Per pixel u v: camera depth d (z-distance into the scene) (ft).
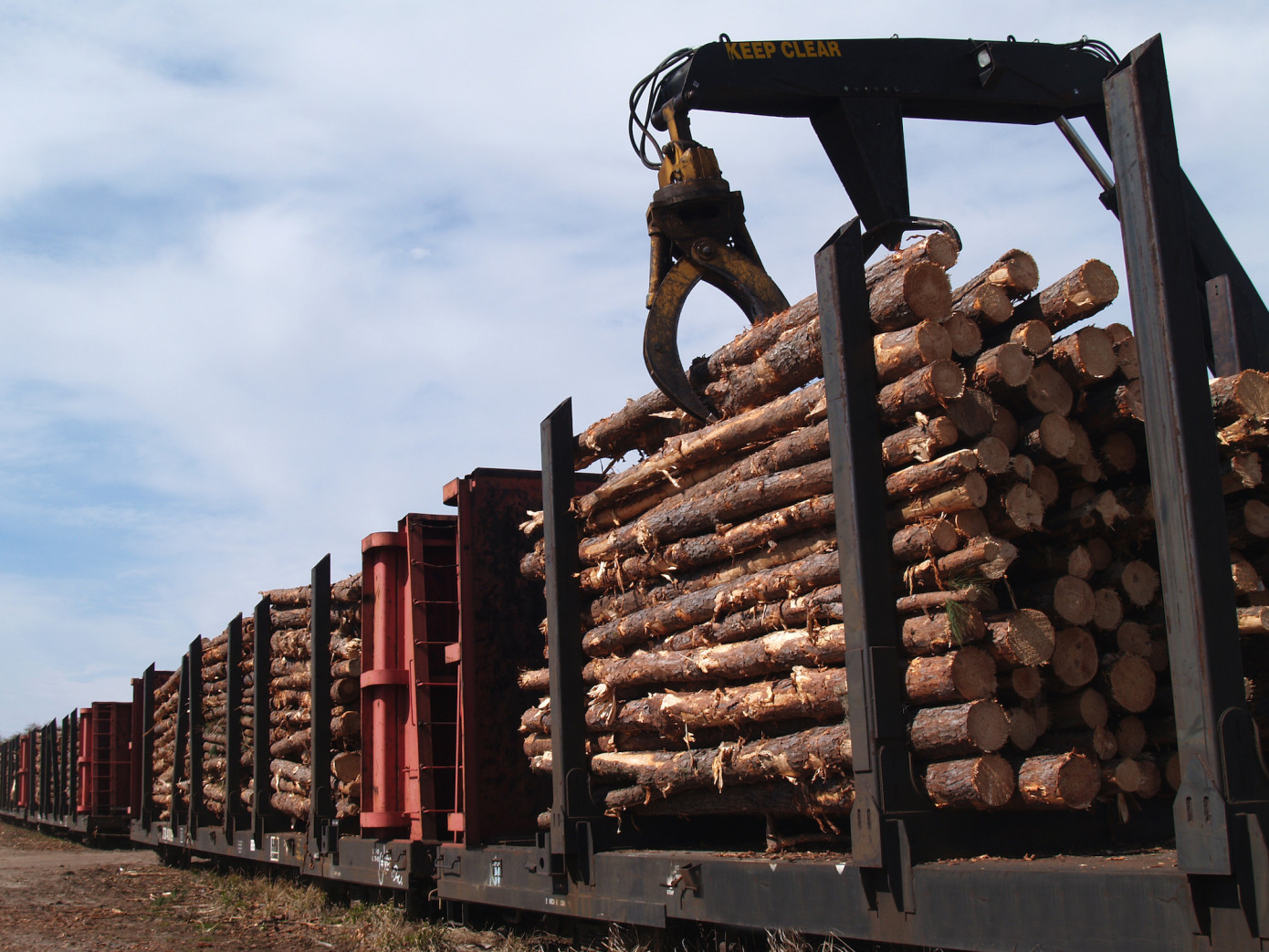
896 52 23.13
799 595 17.47
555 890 22.15
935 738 14.53
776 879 16.19
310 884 38.50
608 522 23.30
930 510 15.33
